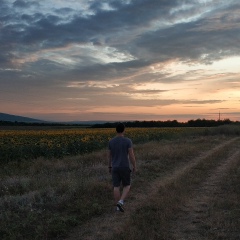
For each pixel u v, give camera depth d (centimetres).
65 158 1588
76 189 830
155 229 575
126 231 556
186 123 9038
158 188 912
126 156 706
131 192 874
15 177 1023
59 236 554
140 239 523
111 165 725
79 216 650
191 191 879
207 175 1129
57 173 1150
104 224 614
